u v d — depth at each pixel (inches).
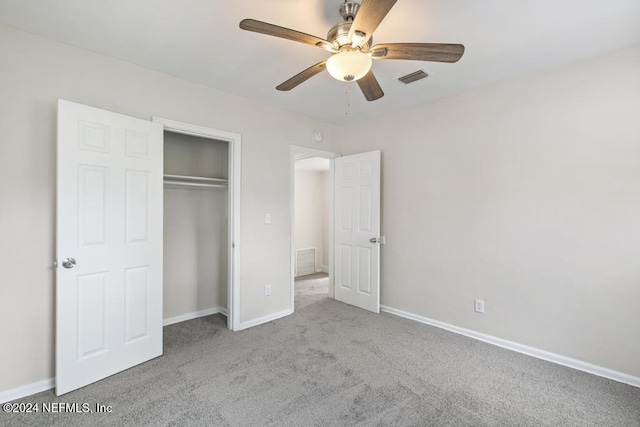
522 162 104.6
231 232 123.2
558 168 97.4
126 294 91.7
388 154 145.3
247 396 79.2
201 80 108.9
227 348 106.7
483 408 74.9
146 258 96.3
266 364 95.7
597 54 89.4
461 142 119.9
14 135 77.5
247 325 126.6
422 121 132.3
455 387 83.7
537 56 90.6
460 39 81.4
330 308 151.7
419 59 69.3
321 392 81.1
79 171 81.7
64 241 79.1
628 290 86.1
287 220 141.3
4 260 76.5
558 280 97.6
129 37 82.0
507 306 108.2
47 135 82.0
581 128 93.3
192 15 72.6
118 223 89.7
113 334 88.8
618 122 87.4
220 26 76.9
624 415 72.4
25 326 79.2
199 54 91.0
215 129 116.2
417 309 134.4
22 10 70.6
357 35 61.4
